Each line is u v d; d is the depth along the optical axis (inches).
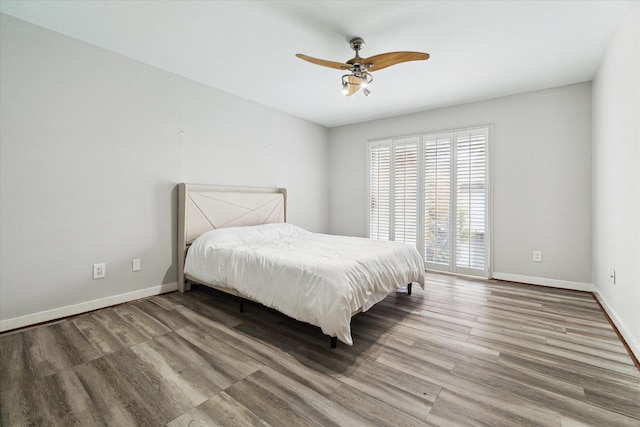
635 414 55.8
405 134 181.2
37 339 84.4
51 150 95.9
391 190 185.9
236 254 108.8
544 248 140.7
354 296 82.4
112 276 111.1
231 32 95.4
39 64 93.0
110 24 91.6
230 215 145.8
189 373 69.2
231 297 123.9
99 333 89.0
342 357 76.8
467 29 92.2
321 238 144.6
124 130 112.8
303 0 79.5
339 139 210.5
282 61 115.0
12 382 65.0
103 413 56.2
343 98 155.3
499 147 150.2
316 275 84.4
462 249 160.7
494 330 92.4
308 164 198.7
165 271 127.3
